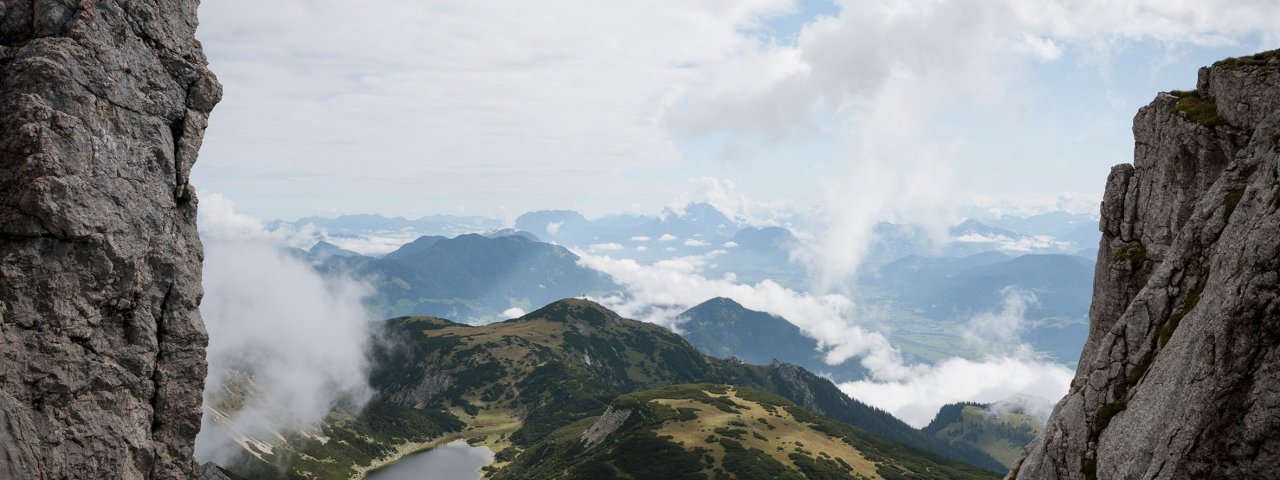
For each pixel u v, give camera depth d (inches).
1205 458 1350.9
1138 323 1802.4
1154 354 1718.8
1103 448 1696.6
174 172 1169.4
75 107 1018.7
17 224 966.4
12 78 1000.2
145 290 1114.1
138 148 1104.8
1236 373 1338.6
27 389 963.3
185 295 1178.0
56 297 995.3
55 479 975.6
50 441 975.0
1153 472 1441.9
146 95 1128.2
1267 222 1373.0
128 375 1079.6
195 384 1187.3
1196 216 1766.7
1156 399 1534.2
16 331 962.1
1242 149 1742.1
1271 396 1285.7
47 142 981.8
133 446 1079.6
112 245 1045.8
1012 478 2174.0
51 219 978.1
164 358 1144.8
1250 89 1825.8
